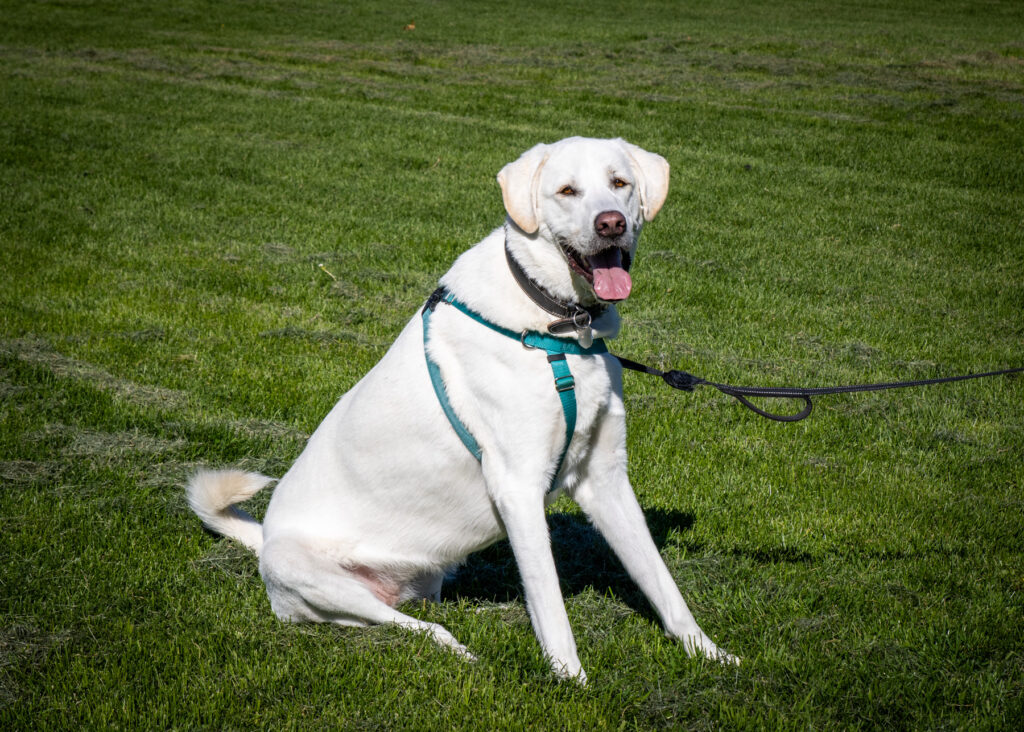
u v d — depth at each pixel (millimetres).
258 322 6895
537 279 3152
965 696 3053
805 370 6324
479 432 3230
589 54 21328
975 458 5059
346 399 3617
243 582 3750
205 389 5703
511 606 3736
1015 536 4227
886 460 5078
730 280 8305
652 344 6719
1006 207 10820
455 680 3117
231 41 22594
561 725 2936
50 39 21531
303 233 9281
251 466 4805
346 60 20500
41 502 4277
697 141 13914
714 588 3773
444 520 3422
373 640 3299
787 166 12625
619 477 3379
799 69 19391
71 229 9016
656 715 3006
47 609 3484
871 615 3541
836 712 3000
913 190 11516
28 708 2959
